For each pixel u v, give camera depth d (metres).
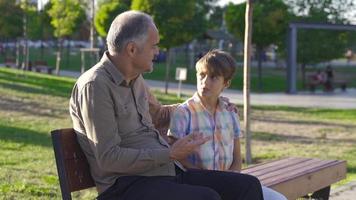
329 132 14.33
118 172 3.77
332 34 35.53
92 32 29.52
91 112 3.67
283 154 10.72
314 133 14.02
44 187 6.86
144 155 3.72
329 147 11.80
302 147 11.70
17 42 45.25
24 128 12.39
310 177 5.91
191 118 4.58
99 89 3.69
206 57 4.57
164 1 26.20
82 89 3.72
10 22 39.31
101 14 29.23
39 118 14.12
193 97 4.70
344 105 23.34
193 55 50.38
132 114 3.86
